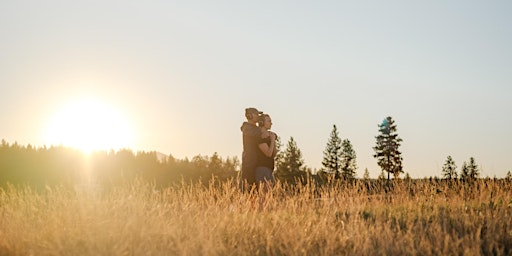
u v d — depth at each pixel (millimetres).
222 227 8164
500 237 7438
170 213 8984
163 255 6977
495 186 10883
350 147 68000
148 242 7438
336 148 67938
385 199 10328
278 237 7789
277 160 58656
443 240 7258
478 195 10750
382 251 6953
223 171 47812
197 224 8156
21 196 9633
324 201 9398
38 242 7844
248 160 10711
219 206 9391
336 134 68188
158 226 7879
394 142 74312
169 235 7660
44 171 41906
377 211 9398
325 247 7176
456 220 8406
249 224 8438
